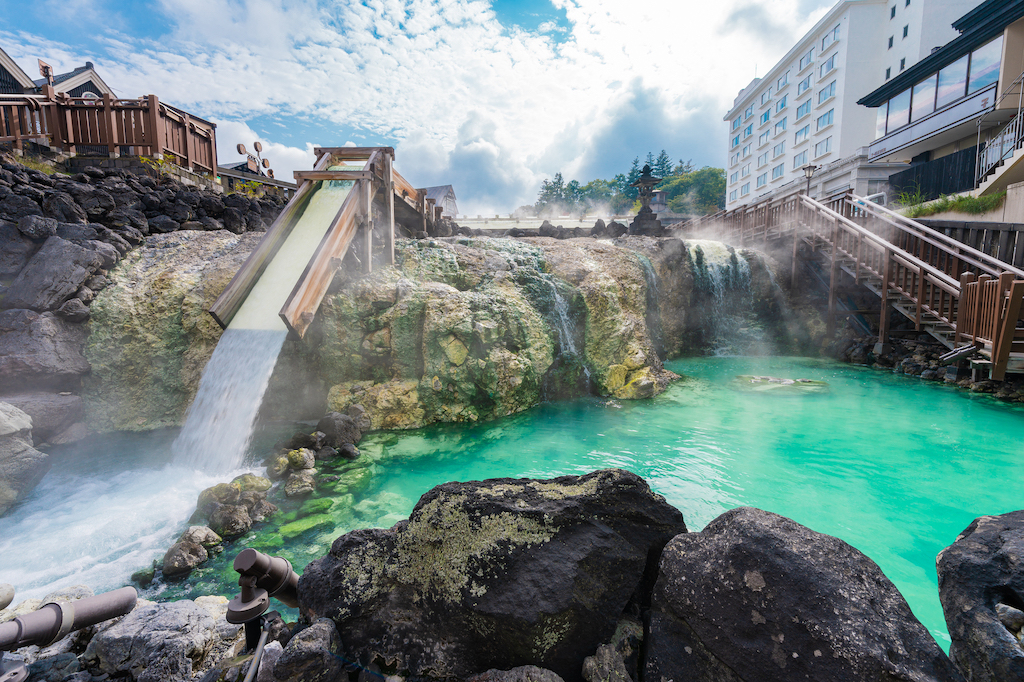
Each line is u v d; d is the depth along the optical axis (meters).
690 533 2.32
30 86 22.05
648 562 2.59
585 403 10.78
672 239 15.81
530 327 10.99
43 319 8.01
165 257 9.93
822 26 42.00
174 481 6.76
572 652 2.30
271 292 8.83
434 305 9.79
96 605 2.21
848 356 14.91
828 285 17.06
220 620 3.28
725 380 12.55
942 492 6.17
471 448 8.08
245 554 2.41
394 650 2.48
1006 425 8.60
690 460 7.41
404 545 2.68
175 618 3.05
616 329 12.15
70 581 4.53
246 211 11.98
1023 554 1.95
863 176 26.05
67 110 11.10
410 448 8.09
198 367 9.06
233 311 8.53
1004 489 6.23
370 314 9.63
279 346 7.79
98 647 2.80
